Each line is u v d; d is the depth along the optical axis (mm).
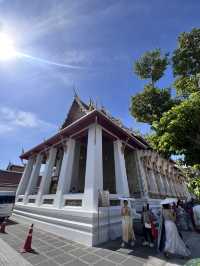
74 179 13211
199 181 12539
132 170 14711
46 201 12055
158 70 17328
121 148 12531
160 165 19688
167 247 5934
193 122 8680
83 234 7855
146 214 7504
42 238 8688
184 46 13453
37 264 5570
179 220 10398
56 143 14016
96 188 8820
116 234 8594
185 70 13477
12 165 31859
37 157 16703
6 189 25703
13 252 6672
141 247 7004
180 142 9430
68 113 15273
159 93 15883
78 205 9312
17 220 13922
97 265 5422
